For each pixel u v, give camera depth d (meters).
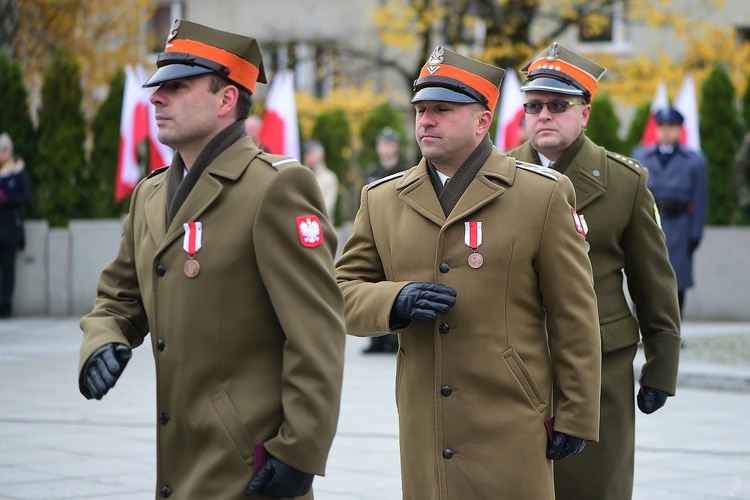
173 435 9.38
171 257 9.38
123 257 10.07
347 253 12.09
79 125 43.25
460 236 11.35
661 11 64.00
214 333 9.23
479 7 63.25
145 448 19.86
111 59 64.75
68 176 42.88
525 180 11.44
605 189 13.70
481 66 11.44
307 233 9.23
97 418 22.48
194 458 9.31
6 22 56.66
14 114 43.03
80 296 41.53
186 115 9.41
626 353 13.62
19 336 35.56
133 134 41.12
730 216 41.75
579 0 62.56
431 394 11.35
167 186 9.70
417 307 10.91
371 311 11.13
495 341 11.16
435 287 11.00
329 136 48.28
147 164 43.44
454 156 11.49
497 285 11.21
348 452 19.95
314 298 9.16
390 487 17.59
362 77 74.25
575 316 11.16
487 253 11.22
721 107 41.94
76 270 41.53
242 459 9.09
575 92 13.70
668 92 60.25
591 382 11.12
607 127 43.28
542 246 11.25
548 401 11.36
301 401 8.95
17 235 40.44
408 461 11.56
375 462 19.23
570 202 11.49
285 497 9.03
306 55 74.12
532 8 63.09
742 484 18.11
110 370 9.11
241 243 9.21
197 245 9.28
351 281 11.78
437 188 11.62
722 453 20.27
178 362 9.30
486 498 11.05
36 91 62.41
